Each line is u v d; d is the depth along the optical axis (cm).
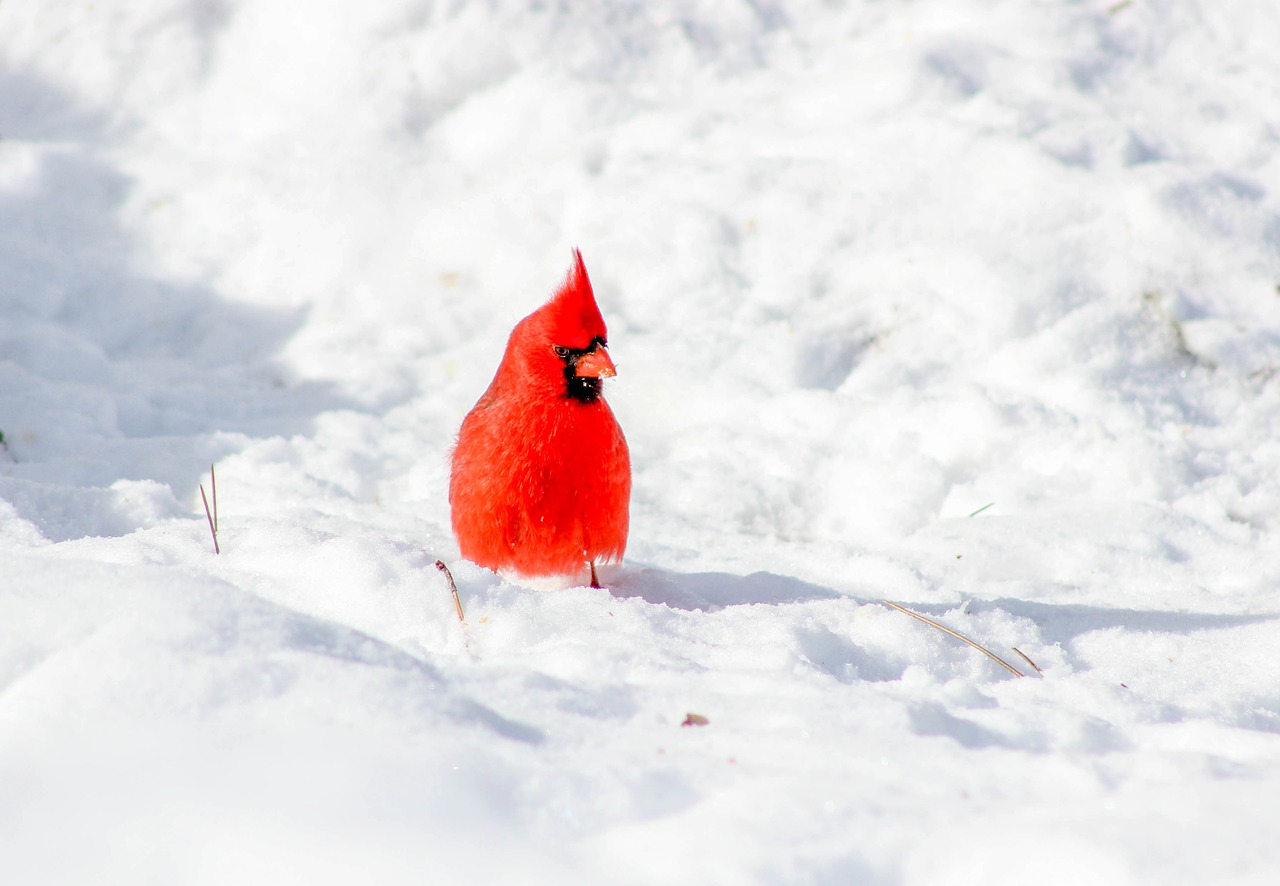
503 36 1469
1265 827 322
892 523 981
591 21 1500
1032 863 310
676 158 1381
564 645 540
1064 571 877
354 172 1367
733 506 996
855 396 1130
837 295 1238
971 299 1195
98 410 1049
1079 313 1177
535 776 346
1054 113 1373
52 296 1202
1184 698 571
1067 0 1542
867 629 633
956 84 1406
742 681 480
